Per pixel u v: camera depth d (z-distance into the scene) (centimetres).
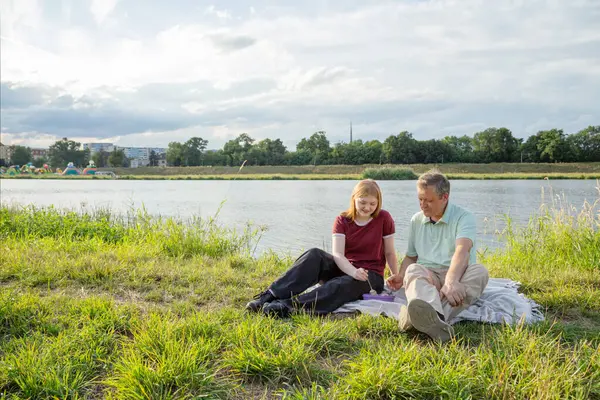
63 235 844
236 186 4075
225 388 276
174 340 312
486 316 383
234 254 746
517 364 287
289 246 984
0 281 496
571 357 308
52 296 435
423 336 351
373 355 308
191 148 12269
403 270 436
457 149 11612
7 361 291
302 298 406
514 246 726
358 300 427
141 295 460
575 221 735
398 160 10681
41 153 18762
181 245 743
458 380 271
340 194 2850
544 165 8675
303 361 297
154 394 259
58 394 265
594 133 10631
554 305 432
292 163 11250
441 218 410
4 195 2642
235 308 427
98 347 316
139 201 2238
